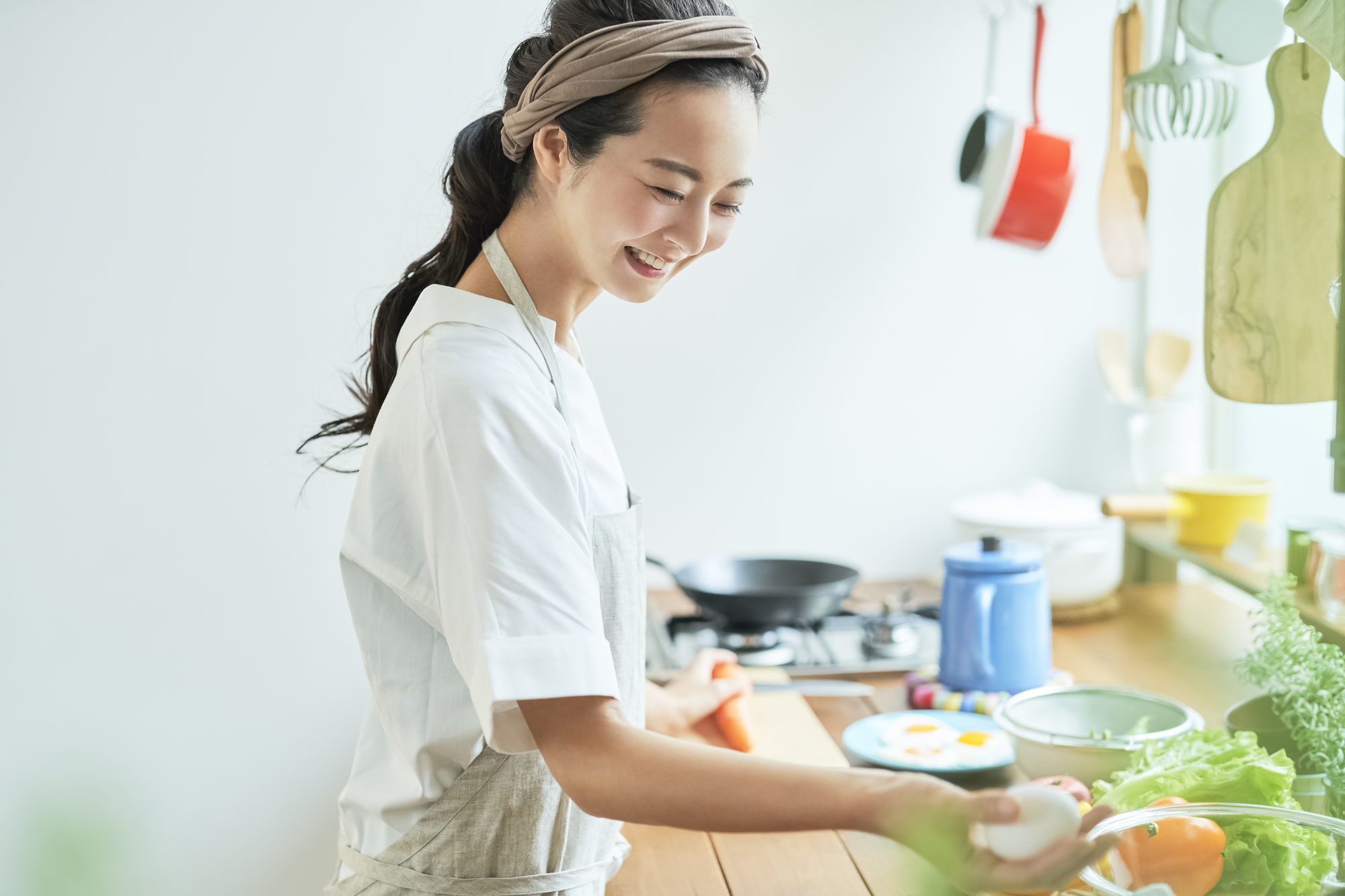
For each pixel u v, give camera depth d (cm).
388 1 198
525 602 68
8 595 199
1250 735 101
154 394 200
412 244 203
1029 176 174
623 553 89
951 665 152
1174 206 216
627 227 76
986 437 221
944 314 218
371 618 84
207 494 202
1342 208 89
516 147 82
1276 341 107
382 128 200
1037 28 178
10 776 199
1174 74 142
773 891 104
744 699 139
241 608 204
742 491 218
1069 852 58
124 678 202
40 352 196
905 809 60
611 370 213
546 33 85
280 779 206
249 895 206
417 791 84
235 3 195
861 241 214
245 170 198
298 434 203
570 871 88
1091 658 168
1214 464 220
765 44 209
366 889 87
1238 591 204
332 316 202
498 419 74
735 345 214
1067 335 221
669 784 63
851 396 218
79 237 195
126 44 193
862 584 218
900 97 212
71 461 199
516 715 69
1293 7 91
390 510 80
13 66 191
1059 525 183
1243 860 82
